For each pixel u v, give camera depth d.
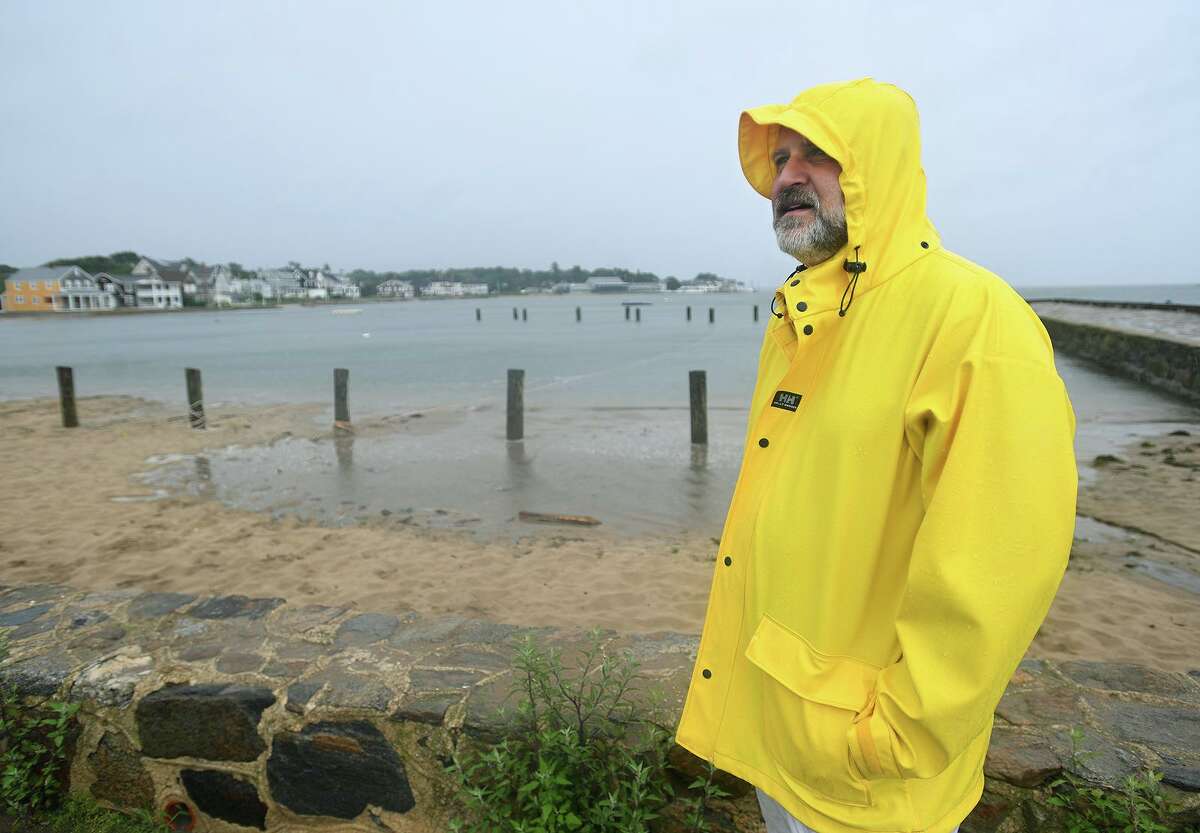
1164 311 27.89
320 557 5.92
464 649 2.56
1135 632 4.27
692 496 7.96
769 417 1.41
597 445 10.71
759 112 1.42
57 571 5.61
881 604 1.23
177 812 2.36
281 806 2.27
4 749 2.43
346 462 9.76
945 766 1.08
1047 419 1.06
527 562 5.77
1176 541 5.96
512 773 1.97
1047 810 1.80
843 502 1.21
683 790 1.98
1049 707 2.12
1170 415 12.07
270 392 17.80
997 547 1.03
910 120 1.31
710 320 60.19
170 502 7.73
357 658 2.50
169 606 3.01
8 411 14.42
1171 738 1.95
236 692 2.27
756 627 1.33
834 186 1.34
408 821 2.17
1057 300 41.59
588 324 61.72
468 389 17.89
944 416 1.11
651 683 2.26
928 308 1.19
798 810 1.25
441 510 7.50
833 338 1.32
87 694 2.36
